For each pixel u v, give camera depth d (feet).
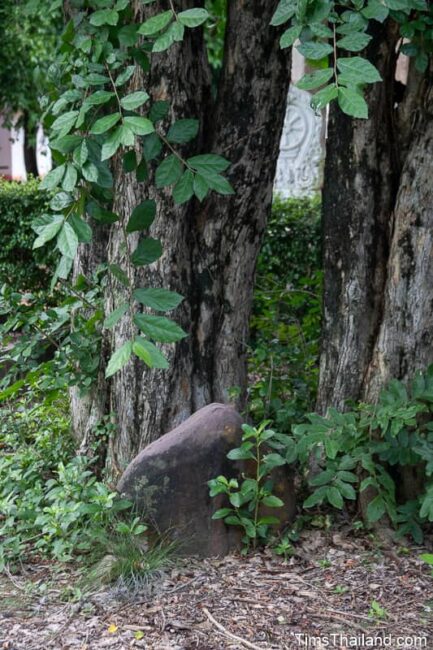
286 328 21.33
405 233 16.65
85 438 18.21
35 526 15.92
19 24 42.70
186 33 16.48
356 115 11.05
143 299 12.27
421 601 14.30
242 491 15.35
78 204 13.73
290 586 14.71
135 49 14.65
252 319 22.24
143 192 16.39
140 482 15.69
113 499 15.67
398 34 16.62
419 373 16.19
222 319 17.66
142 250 13.02
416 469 16.84
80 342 17.87
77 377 17.87
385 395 16.08
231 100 16.99
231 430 15.90
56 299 23.48
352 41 11.99
